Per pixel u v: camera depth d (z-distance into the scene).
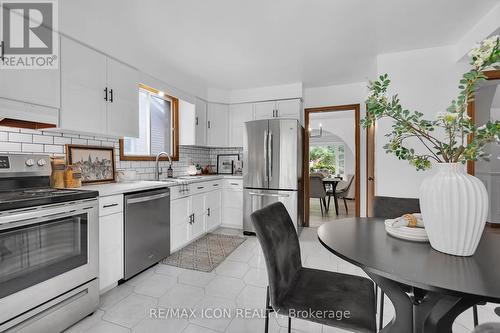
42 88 1.81
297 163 3.46
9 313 1.29
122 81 2.51
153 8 1.99
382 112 1.17
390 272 0.83
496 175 3.57
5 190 1.70
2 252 1.26
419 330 1.01
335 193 5.38
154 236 2.49
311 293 1.21
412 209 1.74
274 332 1.56
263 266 2.52
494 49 0.88
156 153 3.51
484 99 3.32
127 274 2.16
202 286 2.13
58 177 2.04
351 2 1.93
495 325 0.97
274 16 2.11
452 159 1.02
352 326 1.02
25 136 1.96
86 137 2.44
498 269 0.85
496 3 1.94
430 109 2.68
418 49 2.73
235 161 4.49
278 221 1.37
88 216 1.72
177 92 3.46
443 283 0.75
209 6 1.97
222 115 4.25
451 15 2.10
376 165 2.90
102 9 2.01
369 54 2.86
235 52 2.80
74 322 1.60
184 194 3.03
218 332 1.56
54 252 1.51
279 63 3.12
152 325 1.62
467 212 0.93
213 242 3.28
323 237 1.22
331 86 4.06
